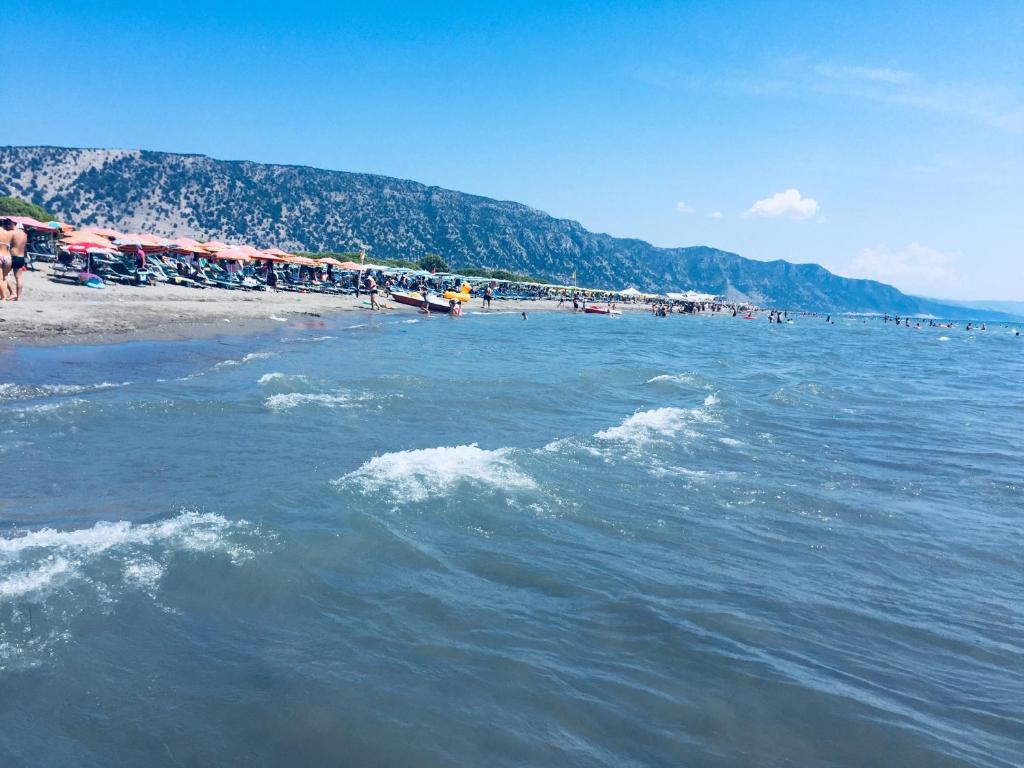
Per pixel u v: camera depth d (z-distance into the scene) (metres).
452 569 6.89
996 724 5.00
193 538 6.82
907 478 12.34
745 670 5.45
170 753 3.91
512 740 4.31
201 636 5.19
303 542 7.00
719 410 18.03
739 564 7.78
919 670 5.73
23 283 29.64
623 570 7.29
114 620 5.25
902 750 4.57
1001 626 6.70
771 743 4.54
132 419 11.77
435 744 4.19
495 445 12.45
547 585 6.74
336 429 12.60
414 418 14.21
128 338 21.69
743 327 96.12
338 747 4.09
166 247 44.88
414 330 39.69
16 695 4.25
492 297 90.88
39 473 8.69
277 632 5.36
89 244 34.34
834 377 30.27
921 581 7.73
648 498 9.91
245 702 4.43
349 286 62.69
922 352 57.06
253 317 33.50
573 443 12.69
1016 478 12.73
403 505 8.55
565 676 5.12
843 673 5.56
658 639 5.84
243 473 9.42
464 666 5.12
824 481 11.70
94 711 4.20
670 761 4.27
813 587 7.30
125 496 8.16
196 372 17.11
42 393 12.93
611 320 84.81
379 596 6.14
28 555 6.16
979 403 23.75
